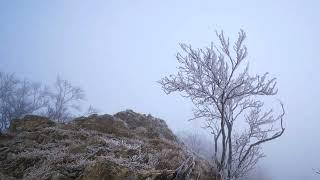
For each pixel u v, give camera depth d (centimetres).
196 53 1048
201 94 1060
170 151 876
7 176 739
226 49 1041
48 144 911
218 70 1037
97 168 677
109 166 677
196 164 855
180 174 692
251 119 1125
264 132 1123
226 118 1059
